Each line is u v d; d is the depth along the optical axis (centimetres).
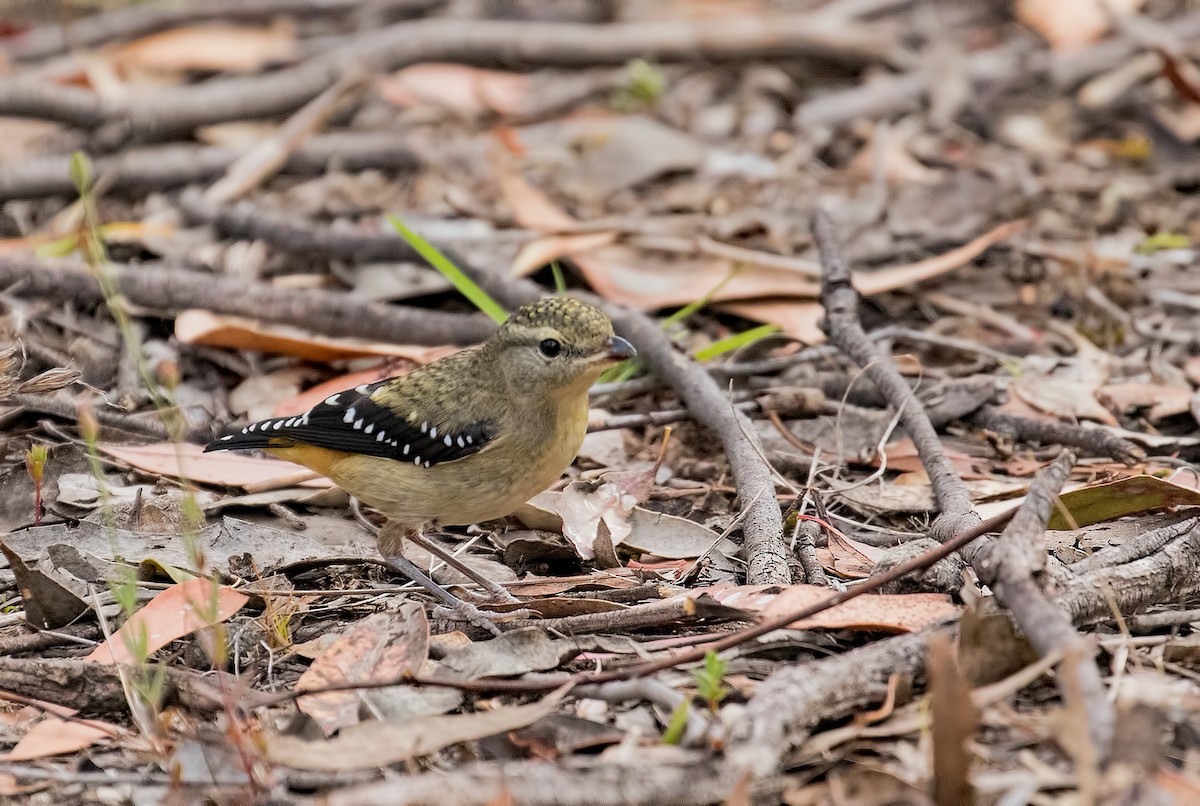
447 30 1922
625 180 1659
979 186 1583
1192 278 1427
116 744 747
